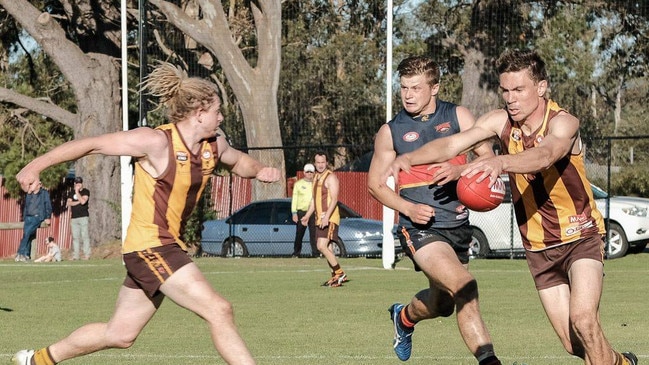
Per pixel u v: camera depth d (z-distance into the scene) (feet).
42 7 207.72
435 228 45.29
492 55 185.78
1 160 200.44
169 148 38.29
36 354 40.60
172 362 53.16
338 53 219.00
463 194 40.24
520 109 38.37
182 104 38.40
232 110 210.18
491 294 90.33
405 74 45.34
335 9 223.10
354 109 216.54
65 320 73.92
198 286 37.86
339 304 83.15
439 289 46.03
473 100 186.91
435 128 45.34
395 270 121.90
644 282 102.99
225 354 37.52
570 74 216.54
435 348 58.49
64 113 188.14
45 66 235.61
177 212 38.91
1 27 219.41
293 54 218.59
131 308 39.58
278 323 70.54
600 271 38.93
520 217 40.83
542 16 203.82
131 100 213.46
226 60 176.65
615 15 205.46
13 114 210.59
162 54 199.11
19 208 202.28
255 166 40.50
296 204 130.31
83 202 161.68
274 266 129.80
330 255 99.76
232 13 208.33
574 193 39.27
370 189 45.73
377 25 221.25
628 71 213.25
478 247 137.90
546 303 40.68
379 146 46.21
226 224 151.23
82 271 127.95
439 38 210.38
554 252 40.11
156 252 38.24
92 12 185.88
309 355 55.21
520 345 59.16
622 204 136.87
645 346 58.34
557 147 36.60
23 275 121.39
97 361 53.52
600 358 37.24
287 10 217.36
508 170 35.24
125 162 135.03
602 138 135.13
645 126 236.43
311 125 217.15
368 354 55.72
